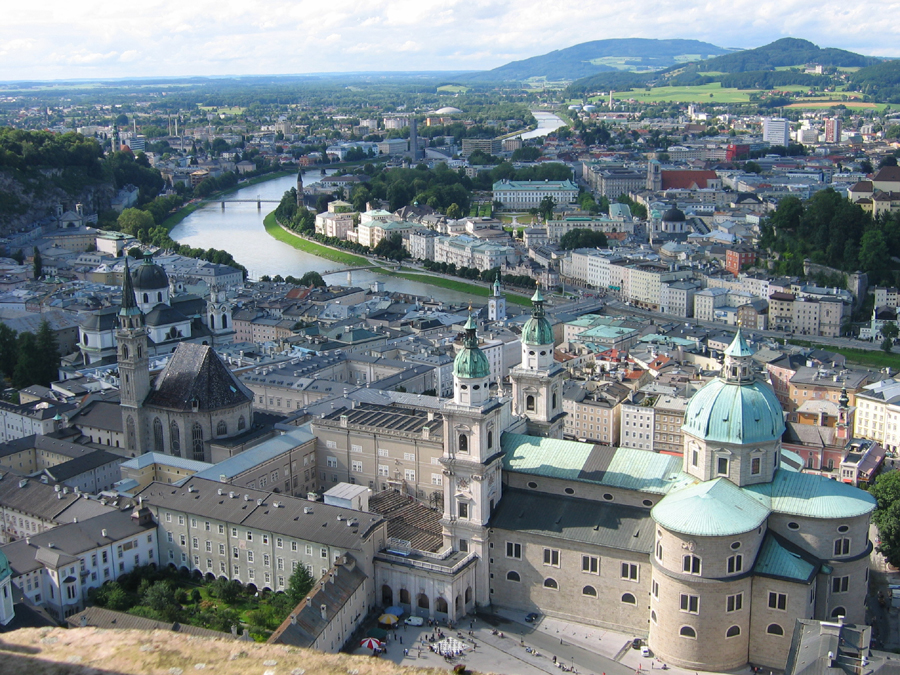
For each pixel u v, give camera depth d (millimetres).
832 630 195500
